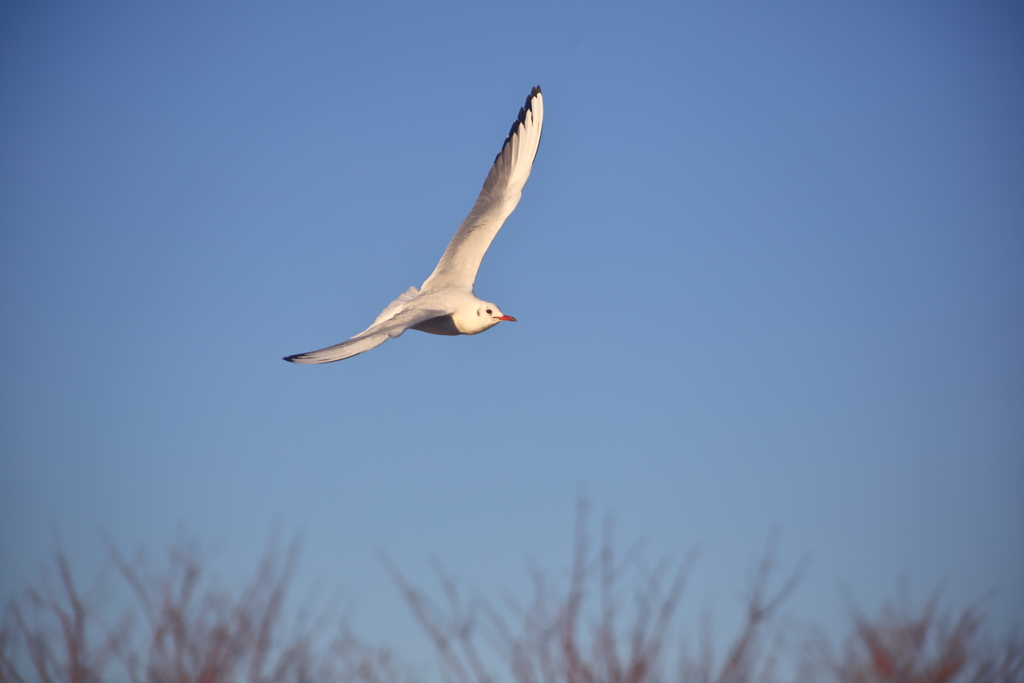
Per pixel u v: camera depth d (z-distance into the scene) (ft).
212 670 34.76
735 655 32.73
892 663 32.71
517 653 33.24
